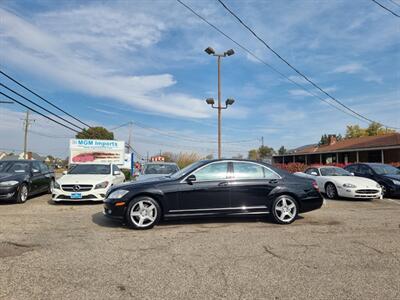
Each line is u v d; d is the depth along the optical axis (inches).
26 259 192.9
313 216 336.8
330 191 501.4
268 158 2294.5
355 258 196.2
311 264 185.6
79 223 298.5
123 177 526.3
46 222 302.7
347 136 2319.1
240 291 150.2
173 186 282.8
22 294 145.9
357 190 464.8
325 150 1561.3
